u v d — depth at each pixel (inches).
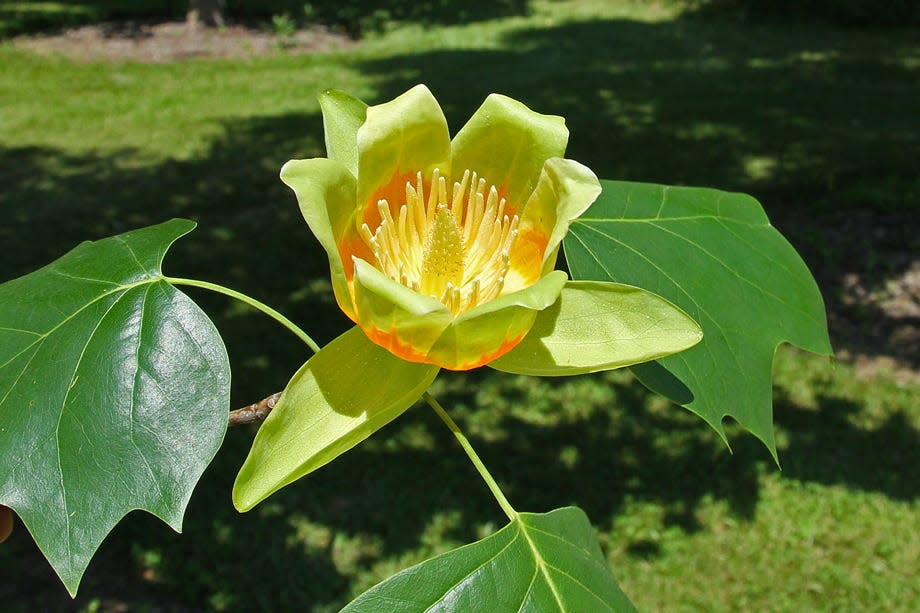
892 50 622.5
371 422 65.7
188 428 67.6
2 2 761.6
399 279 74.5
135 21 705.0
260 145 433.7
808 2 716.7
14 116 484.4
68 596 196.1
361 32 717.3
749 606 195.9
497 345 65.1
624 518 217.9
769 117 466.0
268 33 686.5
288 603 195.2
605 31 690.2
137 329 71.9
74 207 360.2
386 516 216.5
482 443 240.1
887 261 326.3
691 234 95.7
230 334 274.7
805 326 94.7
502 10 776.3
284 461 64.8
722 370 86.3
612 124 454.9
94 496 65.0
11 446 67.0
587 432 245.4
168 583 199.6
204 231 338.3
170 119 480.1
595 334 69.9
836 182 382.3
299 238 332.5
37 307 74.4
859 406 254.7
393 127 71.5
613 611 72.5
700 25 705.0
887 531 212.8
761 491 225.3
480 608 68.0
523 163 76.1
